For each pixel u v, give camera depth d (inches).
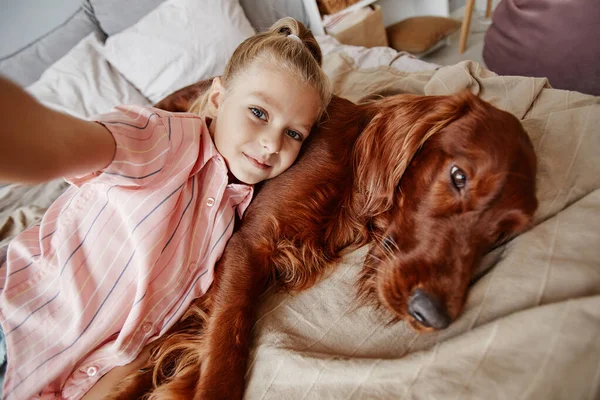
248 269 42.6
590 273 29.7
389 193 44.2
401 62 77.5
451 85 54.8
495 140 36.8
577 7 69.3
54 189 66.2
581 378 24.8
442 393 27.0
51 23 94.4
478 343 28.1
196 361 39.9
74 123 25.3
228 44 91.4
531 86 49.3
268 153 38.6
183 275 40.7
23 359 34.9
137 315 36.9
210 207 42.1
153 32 89.4
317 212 45.3
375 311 37.4
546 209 36.3
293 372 32.8
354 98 66.2
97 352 37.6
